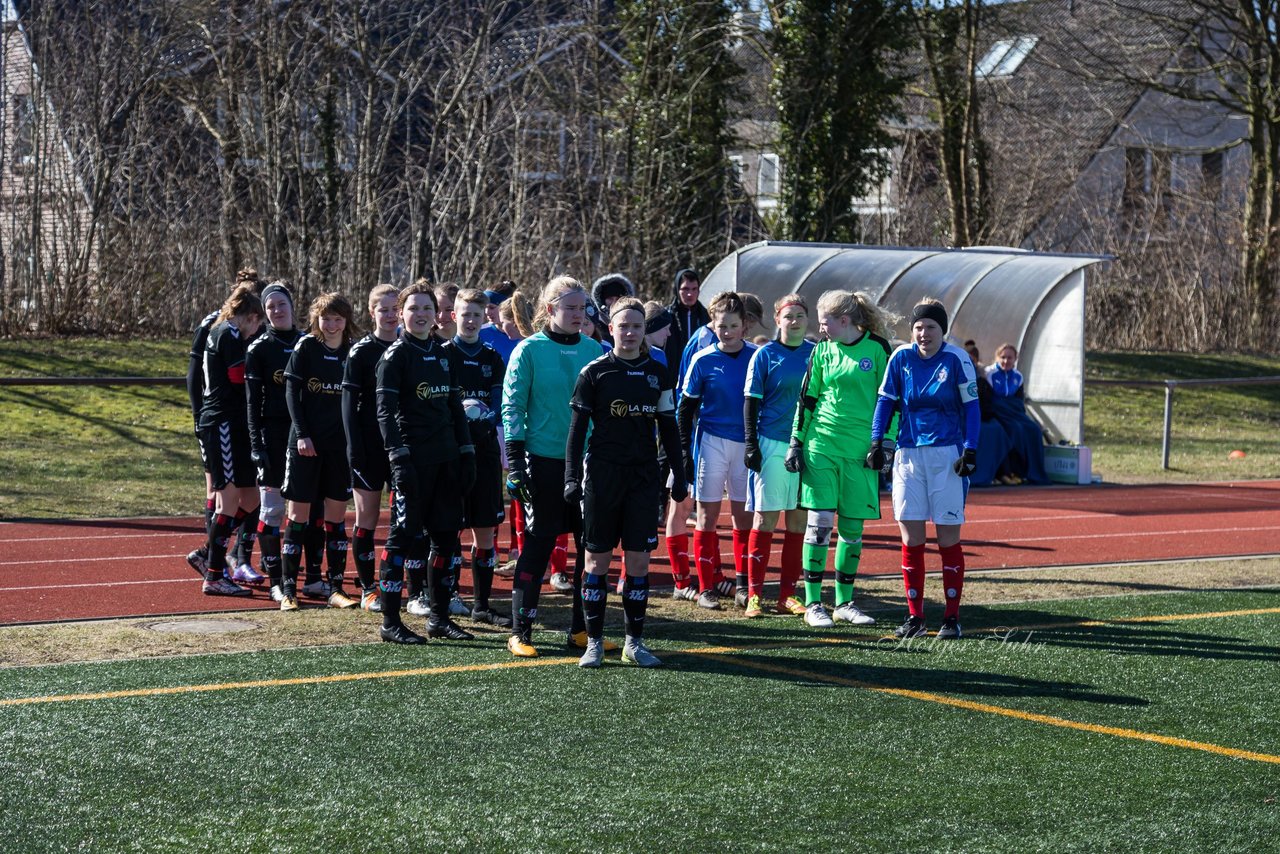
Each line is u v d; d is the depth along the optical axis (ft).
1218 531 46.32
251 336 31.76
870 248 68.49
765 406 30.48
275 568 31.37
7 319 76.95
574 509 26.25
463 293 30.22
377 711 21.53
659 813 16.65
